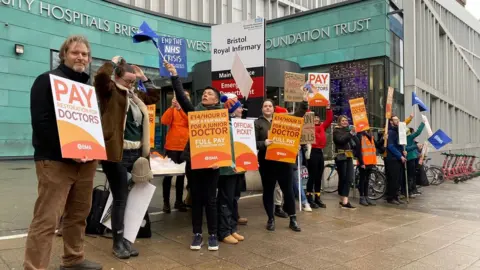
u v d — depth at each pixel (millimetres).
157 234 4965
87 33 15180
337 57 15633
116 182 3973
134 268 3689
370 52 14750
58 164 3039
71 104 3016
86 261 3561
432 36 19469
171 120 6141
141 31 4461
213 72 7047
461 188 11117
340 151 7223
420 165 10453
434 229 5695
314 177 7109
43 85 2992
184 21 18531
